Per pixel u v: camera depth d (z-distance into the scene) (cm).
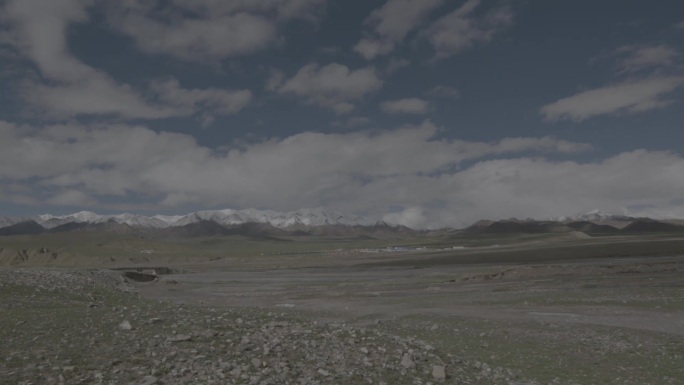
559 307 4966
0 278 4203
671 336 3434
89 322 2211
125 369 1561
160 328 2114
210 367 1630
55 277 4844
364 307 5584
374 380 1758
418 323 4269
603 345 3191
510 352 3022
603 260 15238
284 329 2345
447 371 2042
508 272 9656
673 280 7269
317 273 14725
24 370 1474
